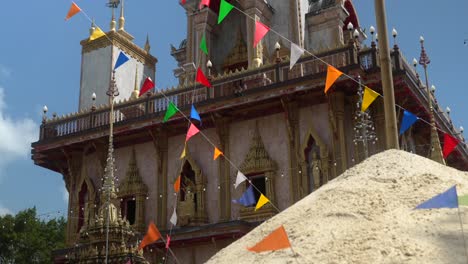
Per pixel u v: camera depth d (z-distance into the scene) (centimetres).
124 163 3331
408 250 731
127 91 3862
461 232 755
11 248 5022
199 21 3612
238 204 2944
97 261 1703
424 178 986
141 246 1462
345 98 2831
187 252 2934
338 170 2741
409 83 2700
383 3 1520
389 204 900
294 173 2844
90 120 3409
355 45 2786
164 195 3155
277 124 2969
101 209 1870
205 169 3095
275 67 2961
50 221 5488
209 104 3005
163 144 3234
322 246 795
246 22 3659
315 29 3541
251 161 2941
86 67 3897
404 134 2906
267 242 756
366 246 768
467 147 3706
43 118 3559
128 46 3956
